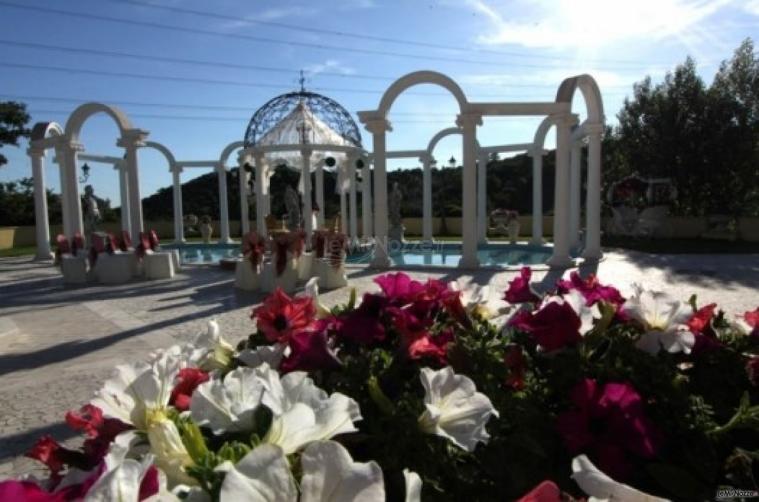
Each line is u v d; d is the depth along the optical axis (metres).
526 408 1.98
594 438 1.83
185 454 1.20
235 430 1.31
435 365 2.02
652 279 12.97
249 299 11.40
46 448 1.50
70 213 18.11
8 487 0.87
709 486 1.91
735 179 26.22
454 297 2.30
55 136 18.17
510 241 24.36
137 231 17.31
